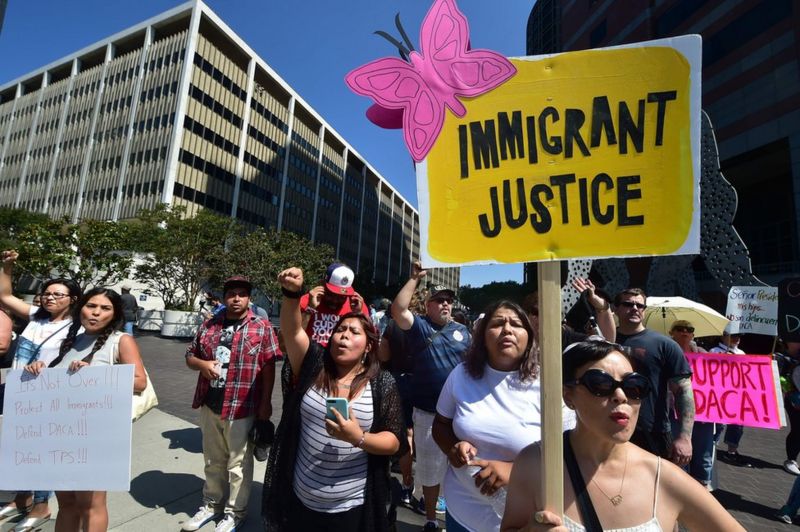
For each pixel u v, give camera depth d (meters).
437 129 1.62
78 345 2.49
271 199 41.84
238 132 37.41
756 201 24.62
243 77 38.03
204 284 21.08
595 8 29.64
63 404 2.26
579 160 1.54
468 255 1.57
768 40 19.61
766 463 5.68
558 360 1.32
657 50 1.53
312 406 2.11
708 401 3.82
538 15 44.03
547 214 1.53
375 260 68.06
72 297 2.91
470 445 1.85
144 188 31.80
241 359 3.08
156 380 8.20
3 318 2.98
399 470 4.40
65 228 17.14
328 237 53.09
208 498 3.12
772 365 3.67
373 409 2.09
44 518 2.93
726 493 4.50
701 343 7.39
